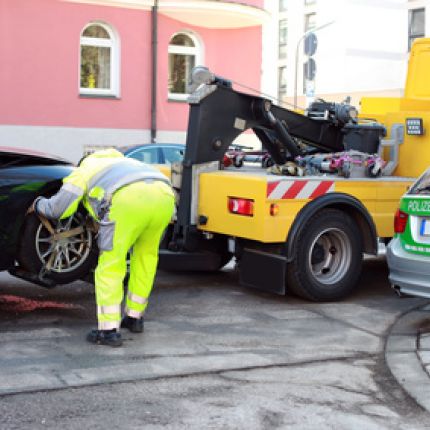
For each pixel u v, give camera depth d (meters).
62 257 6.73
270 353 5.92
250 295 7.99
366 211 7.82
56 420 4.43
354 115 8.77
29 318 6.74
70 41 18.75
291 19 55.78
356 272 7.89
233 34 21.22
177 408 4.68
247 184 7.29
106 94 19.61
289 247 7.35
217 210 7.61
